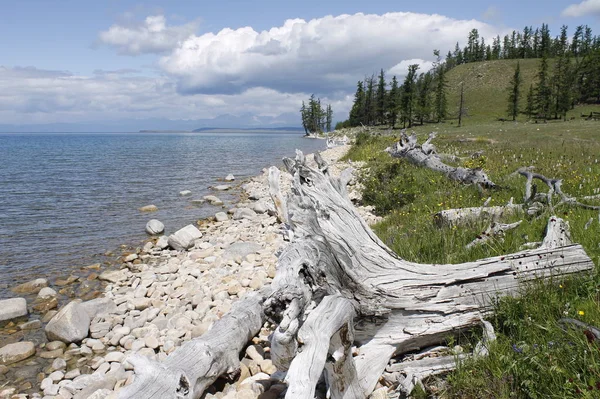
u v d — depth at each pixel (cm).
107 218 1569
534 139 3078
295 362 294
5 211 1666
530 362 336
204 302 749
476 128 5612
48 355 619
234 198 2016
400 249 671
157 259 1100
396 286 438
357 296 418
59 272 998
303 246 367
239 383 488
